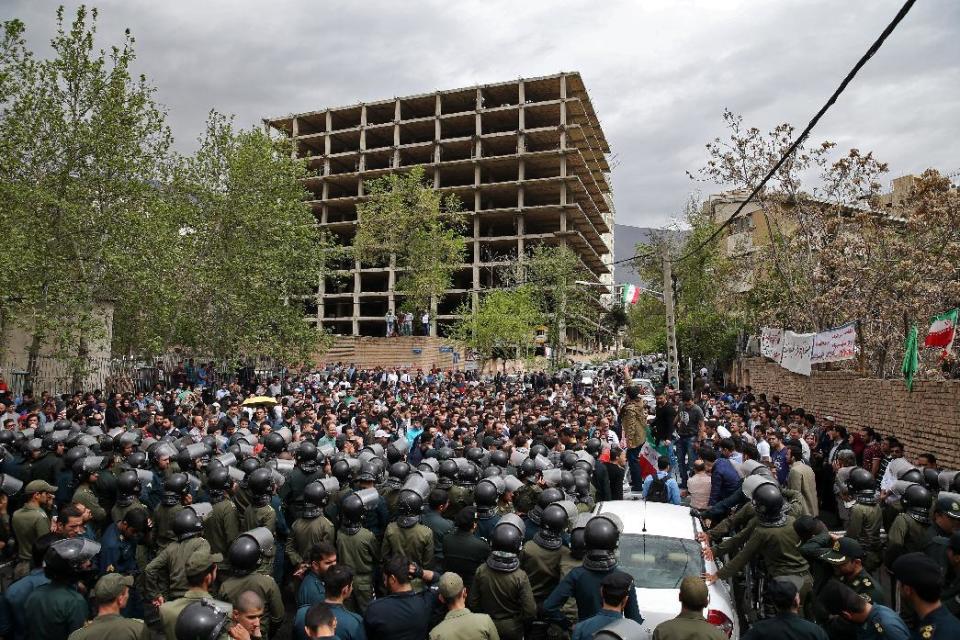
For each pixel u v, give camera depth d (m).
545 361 59.06
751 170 25.06
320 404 21.31
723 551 7.41
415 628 5.11
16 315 23.56
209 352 33.06
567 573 5.79
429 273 57.31
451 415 15.70
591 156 87.56
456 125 82.88
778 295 28.94
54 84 24.44
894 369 21.42
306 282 36.69
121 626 4.58
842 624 4.79
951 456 12.38
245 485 8.12
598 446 11.45
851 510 7.49
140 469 8.41
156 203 26.38
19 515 7.33
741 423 15.62
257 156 32.19
